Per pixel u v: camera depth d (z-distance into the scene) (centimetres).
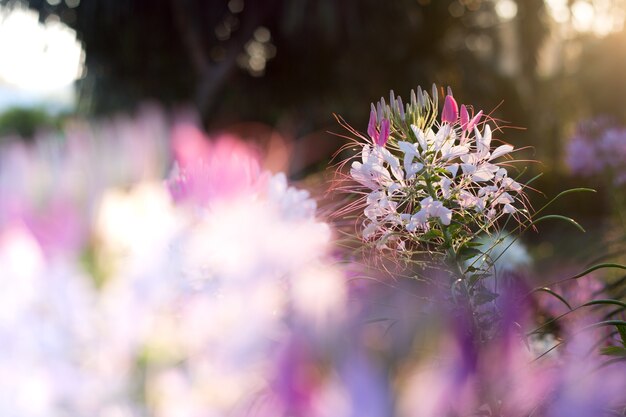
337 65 747
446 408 39
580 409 44
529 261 111
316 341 39
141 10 754
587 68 706
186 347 45
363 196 96
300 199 78
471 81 802
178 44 786
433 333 41
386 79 766
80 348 44
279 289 49
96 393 43
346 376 38
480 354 43
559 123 812
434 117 88
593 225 216
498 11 854
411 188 86
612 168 203
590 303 76
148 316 45
